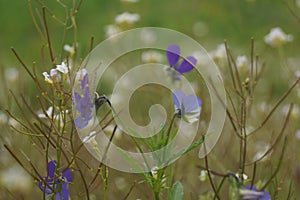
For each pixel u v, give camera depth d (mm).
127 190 698
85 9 1442
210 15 1341
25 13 1459
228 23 1290
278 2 1268
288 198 635
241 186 528
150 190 687
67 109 596
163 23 1357
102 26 1335
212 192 666
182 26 1250
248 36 1216
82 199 632
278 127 792
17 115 744
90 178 658
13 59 1170
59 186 571
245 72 793
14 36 1389
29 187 674
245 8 1285
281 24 1219
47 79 581
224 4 1351
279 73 949
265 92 911
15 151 681
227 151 727
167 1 1442
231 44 1197
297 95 840
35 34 1389
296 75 854
